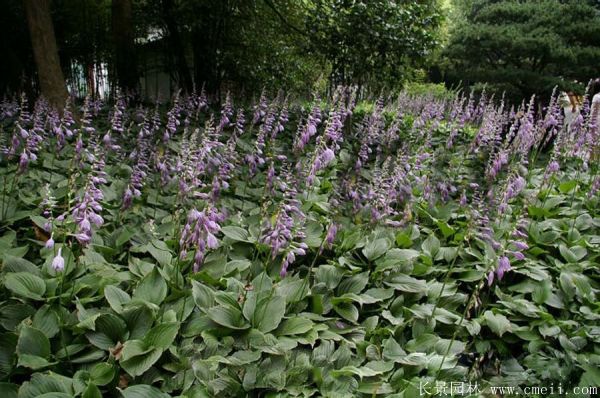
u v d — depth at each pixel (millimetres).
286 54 13430
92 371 3236
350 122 8977
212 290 4086
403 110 10023
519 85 14125
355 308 4363
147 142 6715
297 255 4980
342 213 5602
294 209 3992
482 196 6172
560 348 4391
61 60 14328
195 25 11992
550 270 5449
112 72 14352
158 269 4051
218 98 11680
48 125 7461
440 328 4484
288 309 4238
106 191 5781
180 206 5207
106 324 3572
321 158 4676
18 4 11812
